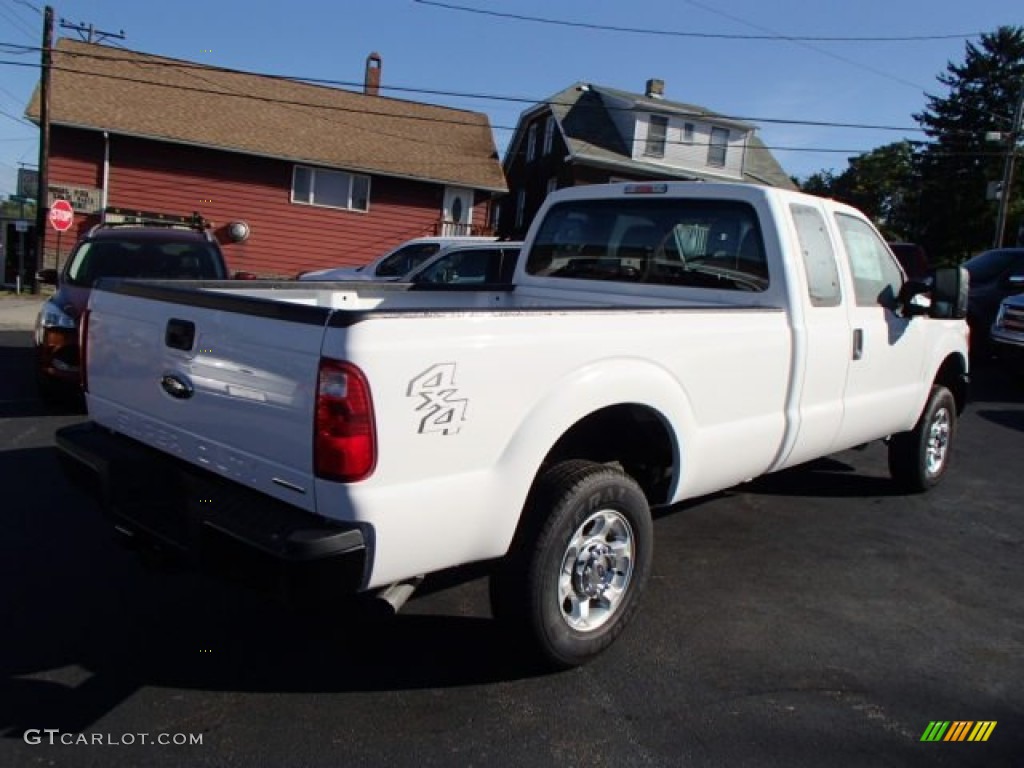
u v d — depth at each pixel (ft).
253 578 8.96
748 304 14.44
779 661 11.87
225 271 29.14
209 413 9.98
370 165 76.33
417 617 12.65
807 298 14.37
